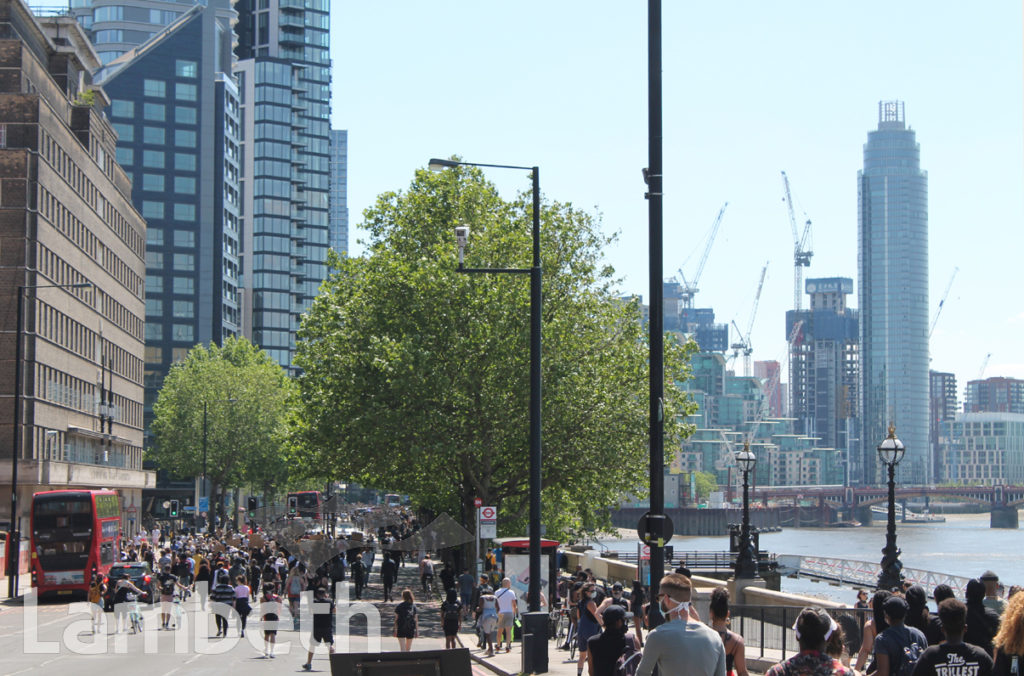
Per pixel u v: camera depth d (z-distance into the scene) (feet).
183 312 622.95
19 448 288.92
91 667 100.12
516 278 196.13
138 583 161.07
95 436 352.69
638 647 53.93
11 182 293.64
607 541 652.89
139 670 97.55
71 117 362.12
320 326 220.64
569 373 190.08
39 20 383.04
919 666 36.55
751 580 161.07
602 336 206.28
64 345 326.24
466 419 194.39
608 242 210.79
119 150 617.21
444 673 54.65
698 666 37.58
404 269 200.64
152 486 444.14
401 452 200.03
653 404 58.59
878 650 42.24
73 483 321.73
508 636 113.19
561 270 205.05
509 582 113.29
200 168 632.79
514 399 191.83
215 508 495.00
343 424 199.31
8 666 101.40
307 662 98.07
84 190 352.08
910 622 48.39
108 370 382.01
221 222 639.76
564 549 230.27
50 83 333.21
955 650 36.19
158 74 627.46
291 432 234.58
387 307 199.93
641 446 200.75
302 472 238.89
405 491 236.43
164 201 624.59
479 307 192.03
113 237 392.27
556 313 199.62
